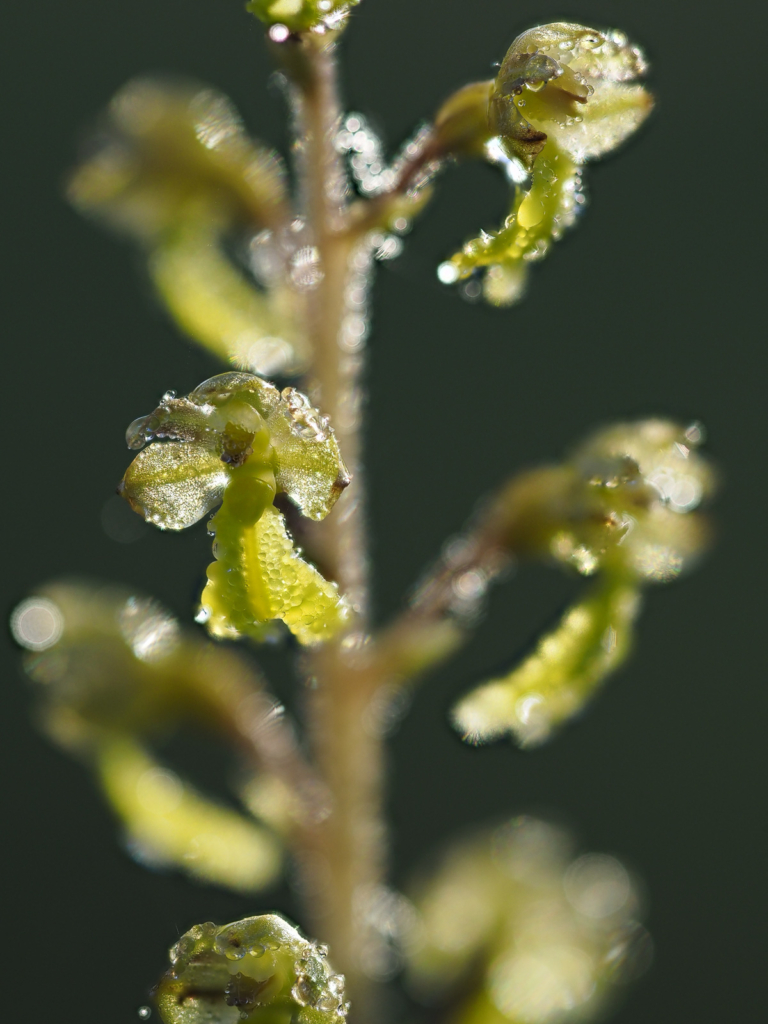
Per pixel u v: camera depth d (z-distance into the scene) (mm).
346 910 114
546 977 122
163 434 104
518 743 113
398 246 112
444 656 114
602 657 114
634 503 114
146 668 116
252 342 117
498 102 106
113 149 117
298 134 111
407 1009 122
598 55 106
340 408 112
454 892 124
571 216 106
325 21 108
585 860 126
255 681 116
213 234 118
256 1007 105
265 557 104
